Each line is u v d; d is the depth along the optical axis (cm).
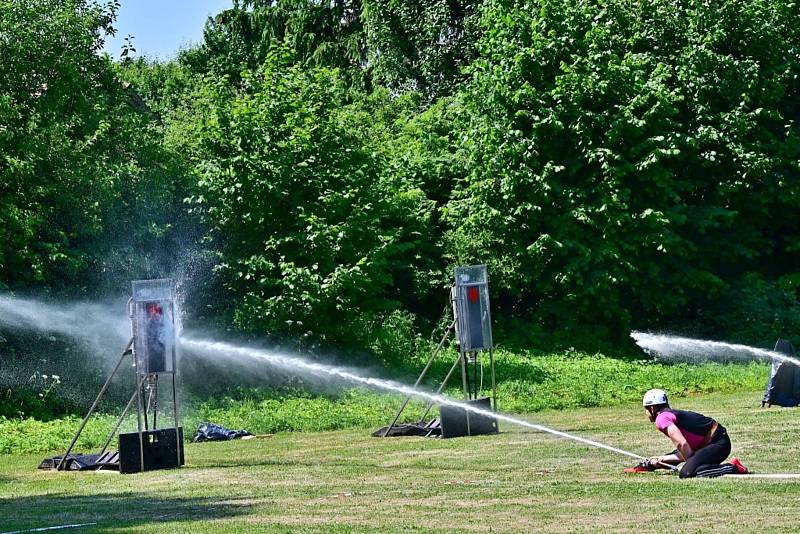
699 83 3862
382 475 1477
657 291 3788
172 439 1697
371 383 3019
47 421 2567
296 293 3002
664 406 1345
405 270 3797
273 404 2736
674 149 3650
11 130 2684
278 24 5603
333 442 2050
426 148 4234
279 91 3259
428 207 3934
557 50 3731
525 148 3653
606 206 3594
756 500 1095
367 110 4816
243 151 3086
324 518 1069
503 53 3791
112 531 1034
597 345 3666
